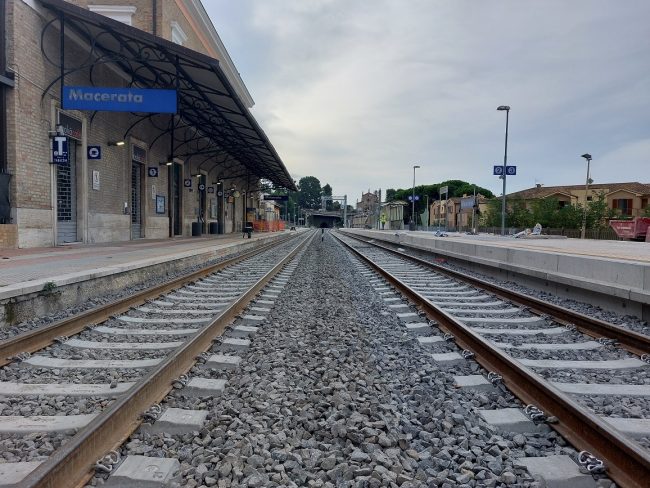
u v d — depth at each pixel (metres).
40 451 3.12
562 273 11.09
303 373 4.90
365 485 2.81
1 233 12.96
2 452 3.11
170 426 3.51
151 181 24.88
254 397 4.15
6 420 3.56
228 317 7.13
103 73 18.56
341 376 4.71
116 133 20.22
